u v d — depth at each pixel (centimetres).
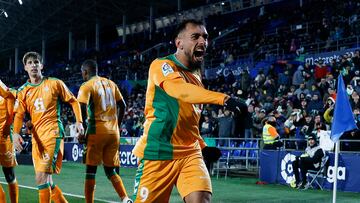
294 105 1234
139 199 290
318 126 959
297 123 1092
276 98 1296
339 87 599
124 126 1716
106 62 3206
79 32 3897
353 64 1319
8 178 541
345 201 723
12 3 3400
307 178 910
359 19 1727
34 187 850
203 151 294
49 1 3269
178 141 289
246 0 2920
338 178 864
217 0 3089
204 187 279
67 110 2272
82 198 707
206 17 3041
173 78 254
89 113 523
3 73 4544
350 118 579
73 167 1390
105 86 540
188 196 279
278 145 999
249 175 1102
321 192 832
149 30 3497
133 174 1174
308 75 1283
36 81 499
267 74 1617
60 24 3712
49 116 489
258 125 1173
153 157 288
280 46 1912
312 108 1141
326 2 2077
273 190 854
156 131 288
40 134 486
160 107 287
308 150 888
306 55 1681
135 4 3212
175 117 284
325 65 1431
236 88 1562
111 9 3328
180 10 3183
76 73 3148
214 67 2147
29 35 4050
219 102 222
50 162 479
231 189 866
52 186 505
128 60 2897
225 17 2980
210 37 2720
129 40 3434
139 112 1727
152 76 275
